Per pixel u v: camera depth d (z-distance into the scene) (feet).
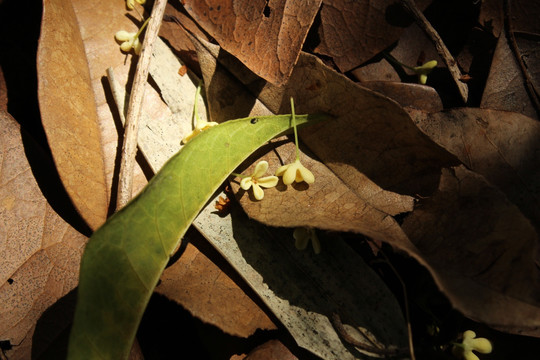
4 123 0.44
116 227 0.36
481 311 0.36
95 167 0.44
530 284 0.37
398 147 0.42
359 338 0.41
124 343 0.36
